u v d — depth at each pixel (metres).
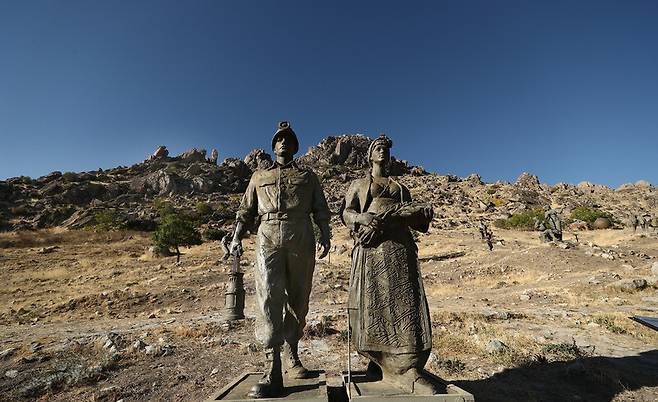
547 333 9.41
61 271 26.38
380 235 5.03
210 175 87.25
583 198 84.12
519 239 38.44
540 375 6.69
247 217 5.35
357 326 4.89
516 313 11.60
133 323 13.23
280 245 4.93
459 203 75.25
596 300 13.98
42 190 70.75
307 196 5.20
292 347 5.13
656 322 7.06
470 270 22.81
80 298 17.33
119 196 73.19
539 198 84.06
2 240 42.56
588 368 6.72
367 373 5.17
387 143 5.40
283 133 5.26
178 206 67.50
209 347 8.92
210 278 21.44
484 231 38.78
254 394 4.27
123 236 48.06
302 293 5.09
